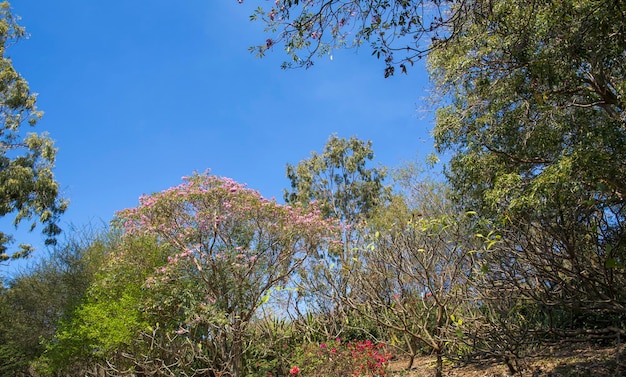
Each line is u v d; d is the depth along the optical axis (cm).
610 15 470
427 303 686
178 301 902
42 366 1157
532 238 514
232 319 825
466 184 759
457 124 716
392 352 914
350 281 761
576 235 509
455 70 652
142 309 907
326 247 959
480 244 620
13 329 1342
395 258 659
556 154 607
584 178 490
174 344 778
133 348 905
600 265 504
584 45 504
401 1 456
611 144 545
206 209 898
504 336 578
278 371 857
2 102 1714
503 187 583
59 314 1316
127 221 941
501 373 579
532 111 634
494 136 688
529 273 527
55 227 1769
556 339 607
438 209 1333
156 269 899
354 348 766
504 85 610
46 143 1773
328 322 923
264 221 928
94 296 981
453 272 615
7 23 1742
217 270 875
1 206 1655
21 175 1669
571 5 486
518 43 538
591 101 623
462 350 636
